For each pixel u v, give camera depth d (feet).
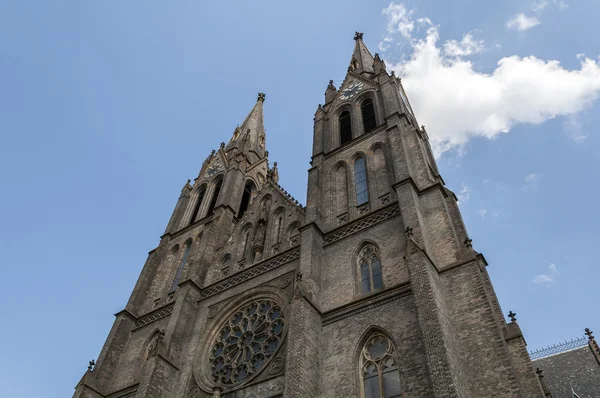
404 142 132.57
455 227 113.19
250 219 156.76
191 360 118.62
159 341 118.21
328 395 88.17
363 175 137.69
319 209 132.98
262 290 123.44
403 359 84.53
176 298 136.77
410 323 89.10
